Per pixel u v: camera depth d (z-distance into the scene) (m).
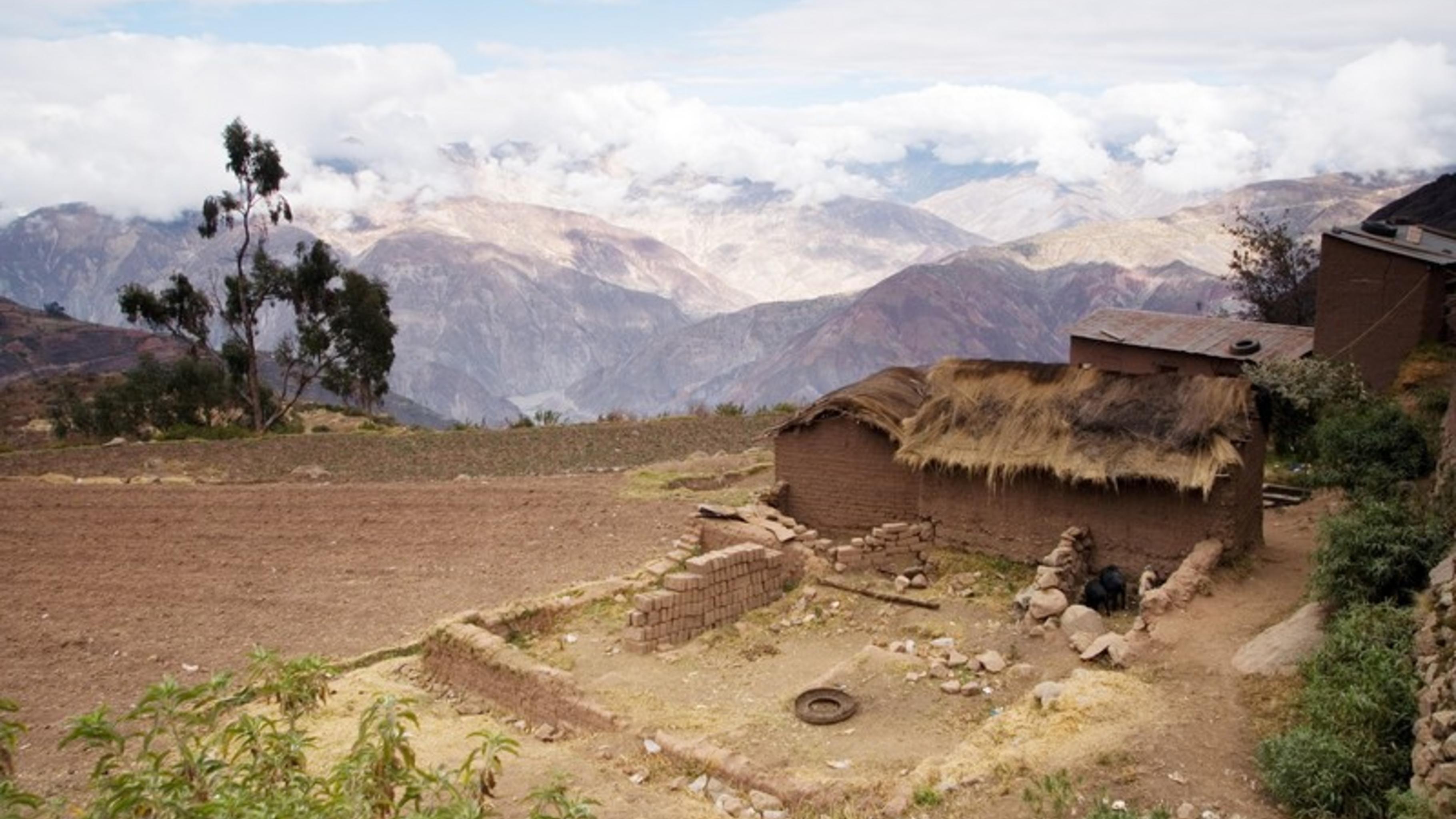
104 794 7.46
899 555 20.48
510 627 18.25
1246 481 18.66
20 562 24.70
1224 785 11.09
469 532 26.98
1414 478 19.23
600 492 30.73
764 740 13.52
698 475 32.66
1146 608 15.97
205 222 55.50
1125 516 18.73
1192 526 18.14
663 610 17.55
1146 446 18.53
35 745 15.55
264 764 7.79
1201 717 12.65
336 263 60.06
